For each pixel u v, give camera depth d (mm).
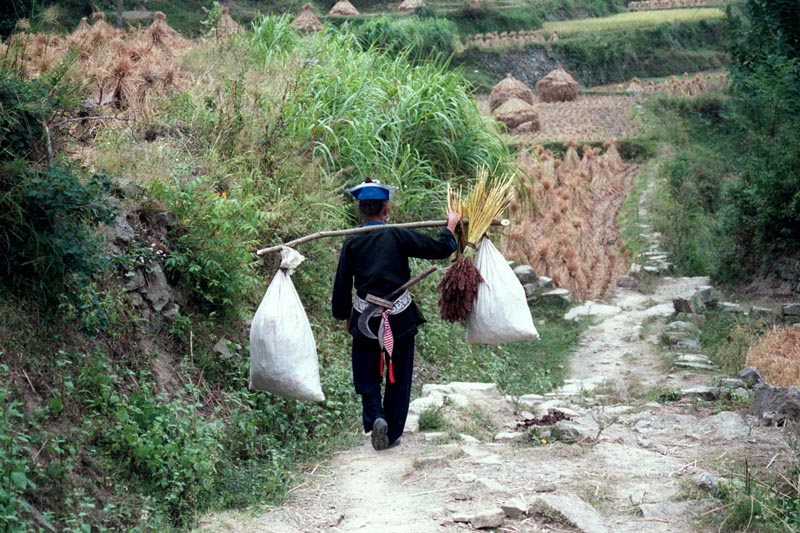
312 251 8000
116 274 5602
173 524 4449
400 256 5430
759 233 15070
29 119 5344
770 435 5898
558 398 8320
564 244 15906
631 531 4230
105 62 10711
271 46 12281
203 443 4973
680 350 10773
